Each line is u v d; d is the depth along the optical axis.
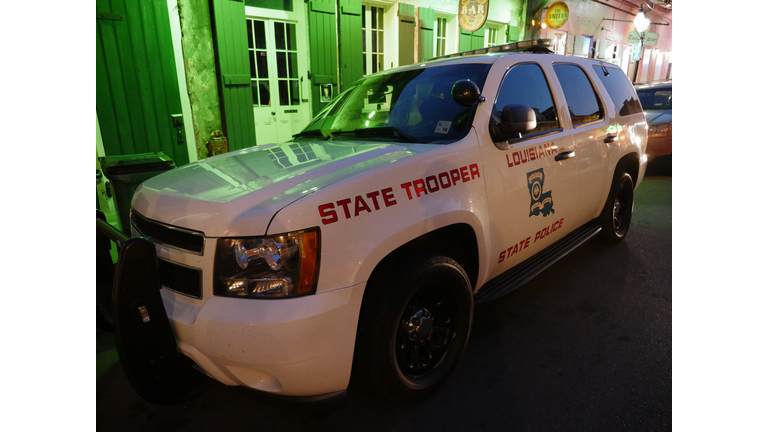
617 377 2.21
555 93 2.89
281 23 6.26
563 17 10.16
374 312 1.78
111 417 2.02
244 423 1.97
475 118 2.28
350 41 6.82
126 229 3.68
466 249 2.30
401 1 7.44
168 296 1.72
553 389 2.13
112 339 2.70
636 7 15.59
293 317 1.51
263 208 1.57
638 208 5.48
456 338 2.16
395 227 1.75
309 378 1.61
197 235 1.61
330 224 1.59
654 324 2.72
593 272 3.52
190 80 5.47
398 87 2.77
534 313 2.88
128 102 5.04
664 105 7.76
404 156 1.98
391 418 1.97
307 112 6.78
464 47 9.03
